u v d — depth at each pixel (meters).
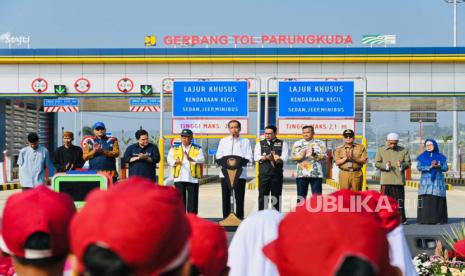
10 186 26.72
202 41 34.81
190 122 13.28
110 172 11.39
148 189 1.26
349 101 13.12
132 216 1.18
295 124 13.19
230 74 30.28
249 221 3.15
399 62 30.05
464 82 29.88
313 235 1.19
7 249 1.78
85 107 40.09
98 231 1.17
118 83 30.25
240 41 34.66
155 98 30.42
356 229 1.19
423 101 36.12
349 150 11.32
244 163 11.34
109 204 1.20
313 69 30.14
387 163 11.16
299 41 34.66
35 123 37.53
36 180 12.63
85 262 1.18
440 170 11.02
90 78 30.25
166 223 1.21
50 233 1.73
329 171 34.34
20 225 1.71
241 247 3.06
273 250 1.34
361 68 30.12
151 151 11.34
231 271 3.03
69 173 8.67
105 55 30.11
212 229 2.13
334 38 34.94
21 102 35.50
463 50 29.73
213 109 13.27
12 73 30.34
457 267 7.66
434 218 10.89
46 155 12.80
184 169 11.34
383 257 1.20
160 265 1.22
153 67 30.31
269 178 11.20
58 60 30.09
